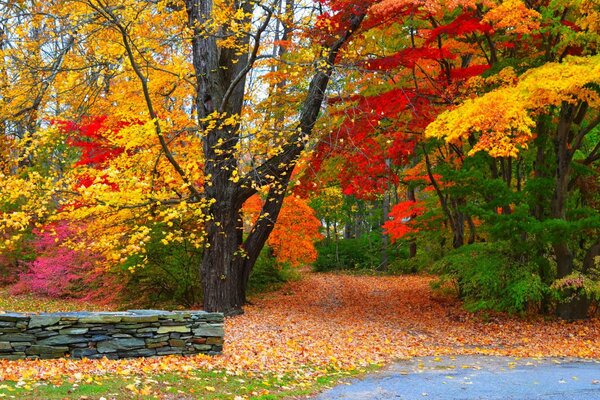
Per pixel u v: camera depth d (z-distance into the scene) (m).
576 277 12.18
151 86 13.22
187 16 13.27
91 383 6.11
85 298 17.17
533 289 12.37
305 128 13.86
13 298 18.02
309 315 14.34
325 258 34.12
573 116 12.48
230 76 14.07
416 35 14.51
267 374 7.43
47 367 6.93
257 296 19.23
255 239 15.01
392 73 15.08
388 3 10.83
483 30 12.00
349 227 40.84
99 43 11.45
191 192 12.69
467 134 10.59
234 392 6.32
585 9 10.54
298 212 18.53
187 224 14.60
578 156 15.78
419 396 6.49
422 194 30.36
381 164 14.74
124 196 9.79
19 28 10.75
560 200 12.89
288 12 12.38
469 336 12.00
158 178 11.91
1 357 7.41
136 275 15.46
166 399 5.80
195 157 13.40
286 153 13.74
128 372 6.78
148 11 11.35
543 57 12.67
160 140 11.05
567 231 11.84
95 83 11.71
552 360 9.26
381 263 32.09
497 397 6.41
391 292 20.84
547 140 13.75
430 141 15.30
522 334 12.05
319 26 12.61
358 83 15.41
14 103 12.16
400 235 19.56
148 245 14.41
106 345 7.84
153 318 8.11
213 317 8.46
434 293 19.30
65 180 9.48
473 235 17.42
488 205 13.04
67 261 16.81
